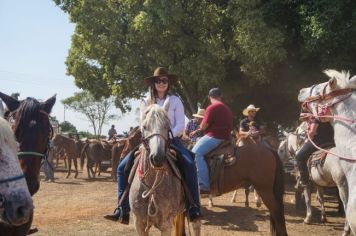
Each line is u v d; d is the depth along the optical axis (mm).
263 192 7590
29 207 3857
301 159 9141
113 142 19766
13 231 4801
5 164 3846
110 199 13266
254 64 17531
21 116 4961
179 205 5766
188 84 20016
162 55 18828
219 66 18219
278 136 24500
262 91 21047
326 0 15758
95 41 19828
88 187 16266
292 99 21969
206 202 12500
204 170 7598
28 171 4824
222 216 10461
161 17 17562
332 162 7715
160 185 5391
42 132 4977
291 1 17125
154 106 5387
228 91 20484
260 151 7688
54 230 9016
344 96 4824
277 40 16641
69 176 20703
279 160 7703
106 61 20609
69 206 11992
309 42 16047
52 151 18328
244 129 11969
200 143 7734
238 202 12492
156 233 8641
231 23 18469
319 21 15578
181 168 5840
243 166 7625
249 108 11930
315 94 5293
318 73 18453
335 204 12031
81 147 22750
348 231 8203
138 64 19672
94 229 9125
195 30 18562
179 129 6012
